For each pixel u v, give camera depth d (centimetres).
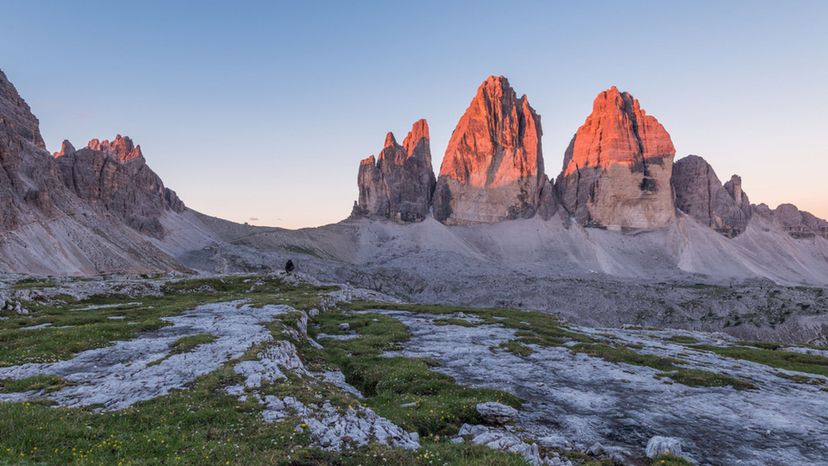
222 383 2189
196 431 1583
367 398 2689
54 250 16775
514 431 2067
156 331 3784
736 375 3728
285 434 1593
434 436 1986
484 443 1795
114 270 18338
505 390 2800
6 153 18538
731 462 1844
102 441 1465
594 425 2234
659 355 4609
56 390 2088
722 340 6969
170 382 2211
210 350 2928
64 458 1327
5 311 4791
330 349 4059
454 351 4088
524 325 6100
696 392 2983
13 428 1461
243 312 5188
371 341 4403
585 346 4550
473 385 2892
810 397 3025
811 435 2200
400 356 3738
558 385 3012
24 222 16775
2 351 2872
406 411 2244
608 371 3478
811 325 19238
